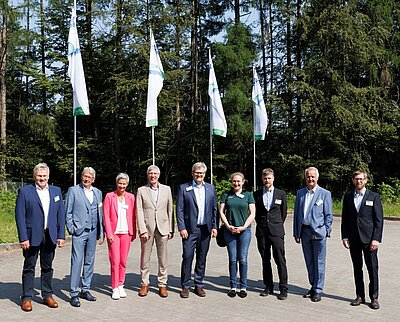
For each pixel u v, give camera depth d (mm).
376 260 6977
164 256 7594
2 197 19234
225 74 28219
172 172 30266
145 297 7480
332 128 26141
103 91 29703
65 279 8789
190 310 6770
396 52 28500
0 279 8766
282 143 28766
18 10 26531
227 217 7637
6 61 28391
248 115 27828
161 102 27188
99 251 12102
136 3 27734
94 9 27875
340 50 25500
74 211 7180
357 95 25297
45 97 32594
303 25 25859
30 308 6750
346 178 27188
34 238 6758
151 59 15273
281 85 28266
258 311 6719
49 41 32562
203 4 31016
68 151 30453
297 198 7609
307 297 7465
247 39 28516
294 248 12461
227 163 29969
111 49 28750
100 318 6395
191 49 30641
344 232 7234
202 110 30516
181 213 7562
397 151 29031
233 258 7582
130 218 7559
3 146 27703
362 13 26875
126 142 31984
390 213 20375
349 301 7266
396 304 7090
